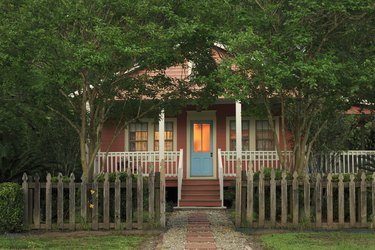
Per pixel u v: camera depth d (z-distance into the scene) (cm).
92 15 1115
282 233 1177
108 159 2062
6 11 1132
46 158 1714
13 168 1467
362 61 1205
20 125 1549
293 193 1239
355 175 1311
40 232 1211
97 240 1095
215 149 2184
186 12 1194
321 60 1103
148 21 1178
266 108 1355
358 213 1243
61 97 1301
